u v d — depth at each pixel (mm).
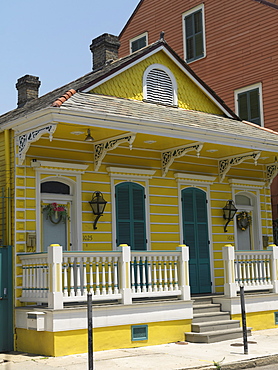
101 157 12570
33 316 10281
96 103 11742
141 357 9906
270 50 18781
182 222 14391
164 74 14523
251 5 19562
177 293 11875
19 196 11594
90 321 8453
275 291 13891
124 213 13305
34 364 9383
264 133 15141
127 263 11211
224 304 12984
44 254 10594
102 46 16000
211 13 20984
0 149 12344
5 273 11344
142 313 11266
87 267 12117
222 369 9164
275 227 18391
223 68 20344
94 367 9039
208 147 13797
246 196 16453
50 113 10352
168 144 13344
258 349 10617
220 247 15211
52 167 12102
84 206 12609
